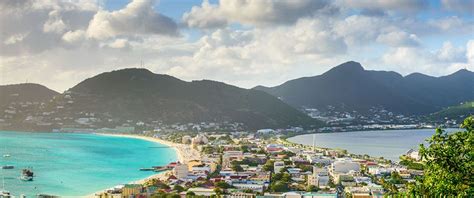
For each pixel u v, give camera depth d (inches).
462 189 2246.6
